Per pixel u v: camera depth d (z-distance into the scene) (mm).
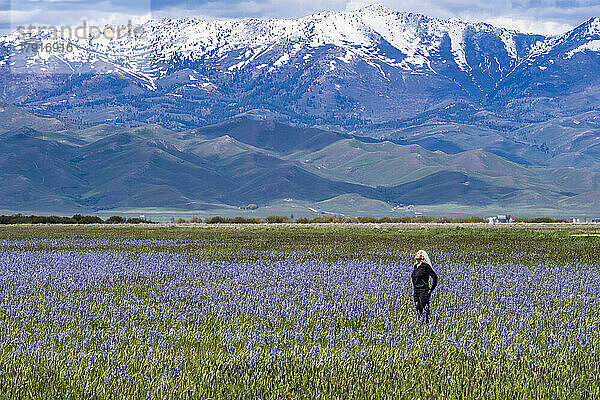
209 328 41812
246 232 185500
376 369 32531
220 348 36375
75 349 34188
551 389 29844
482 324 43969
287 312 46250
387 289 59906
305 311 46594
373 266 80500
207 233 178000
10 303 48344
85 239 146250
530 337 39656
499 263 88438
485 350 36000
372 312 46969
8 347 35438
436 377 31391
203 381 30031
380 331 41094
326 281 65938
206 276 69000
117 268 75562
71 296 52125
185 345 37031
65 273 69125
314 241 137750
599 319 46844
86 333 38531
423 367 33031
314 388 29328
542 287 63031
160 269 74938
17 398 27328
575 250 111688
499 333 41281
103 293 55656
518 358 34969
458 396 28781
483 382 30578
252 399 28109
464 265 84562
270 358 33438
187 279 66750
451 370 32562
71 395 27812
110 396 28047
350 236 160750
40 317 43312
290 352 35094
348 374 31609
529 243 130625
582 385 30672
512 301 53312
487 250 110812
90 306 48062
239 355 33906
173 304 50344
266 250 110688
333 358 33719
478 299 54094
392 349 36031
